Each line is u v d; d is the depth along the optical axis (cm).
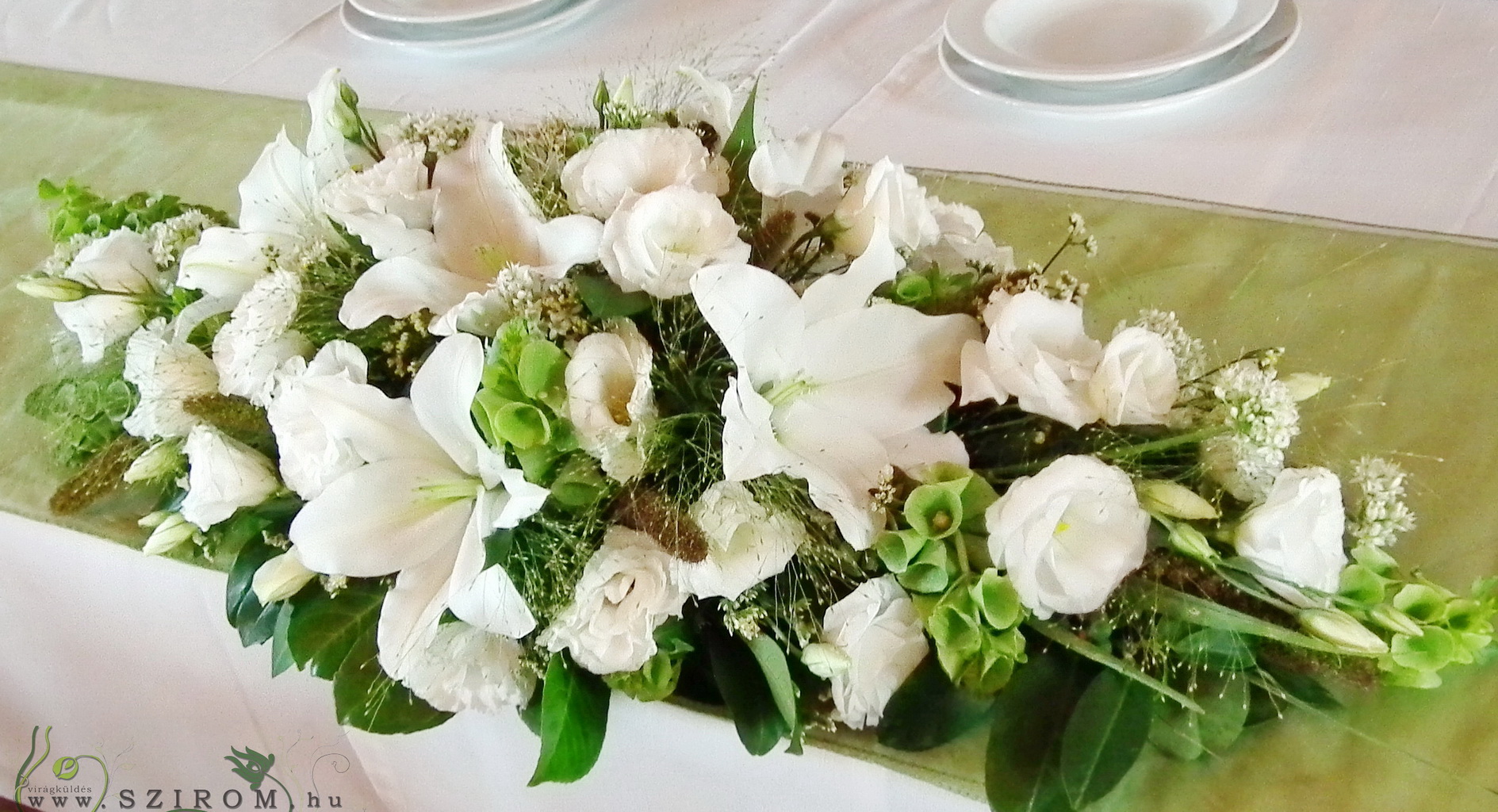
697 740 71
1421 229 83
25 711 108
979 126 98
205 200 110
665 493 65
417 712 73
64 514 88
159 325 84
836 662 63
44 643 100
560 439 64
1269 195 88
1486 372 76
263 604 76
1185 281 84
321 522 65
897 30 110
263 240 79
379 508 66
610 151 68
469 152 72
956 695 67
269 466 76
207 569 84
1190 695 65
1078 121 96
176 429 79
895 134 99
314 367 67
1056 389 61
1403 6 98
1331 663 65
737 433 60
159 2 143
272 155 79
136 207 102
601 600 65
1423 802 61
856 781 68
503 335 64
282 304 72
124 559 87
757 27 113
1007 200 92
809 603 67
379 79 117
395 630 63
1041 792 62
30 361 100
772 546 64
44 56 138
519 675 70
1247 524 61
